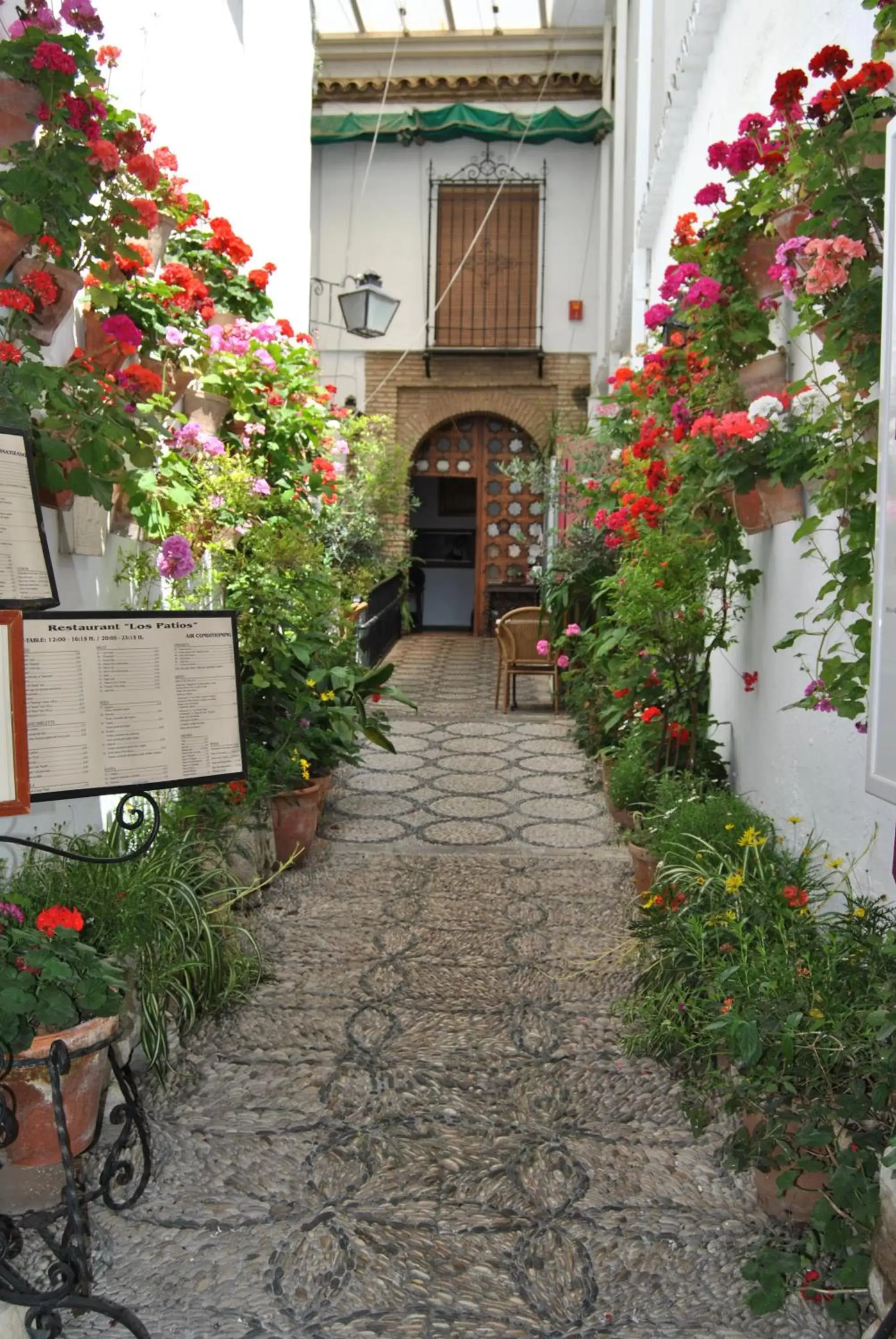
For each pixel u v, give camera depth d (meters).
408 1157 2.52
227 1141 2.57
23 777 1.94
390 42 12.24
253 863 4.12
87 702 2.11
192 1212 2.31
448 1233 2.25
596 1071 2.91
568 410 12.88
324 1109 2.72
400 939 3.83
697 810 3.51
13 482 2.08
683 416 3.68
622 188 9.80
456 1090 2.81
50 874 2.63
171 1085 2.81
